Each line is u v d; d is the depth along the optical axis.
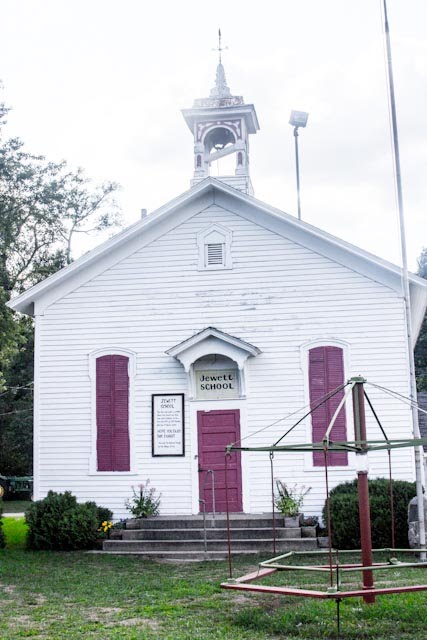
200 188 19.92
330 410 19.12
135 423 19.72
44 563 15.95
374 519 16.78
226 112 22.14
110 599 12.08
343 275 19.58
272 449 11.35
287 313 19.64
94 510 18.42
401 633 9.41
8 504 41.28
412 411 17.27
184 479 19.34
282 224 19.94
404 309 19.22
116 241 20.09
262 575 10.99
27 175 41.22
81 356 20.19
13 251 42.28
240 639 9.21
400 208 17.73
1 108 38.06
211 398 19.56
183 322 19.97
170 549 17.19
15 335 32.16
